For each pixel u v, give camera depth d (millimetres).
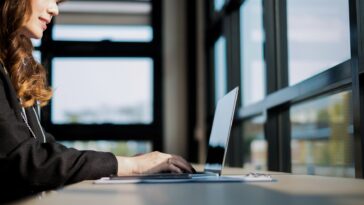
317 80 1920
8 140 1059
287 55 2590
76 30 4422
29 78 1417
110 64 4438
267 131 2584
